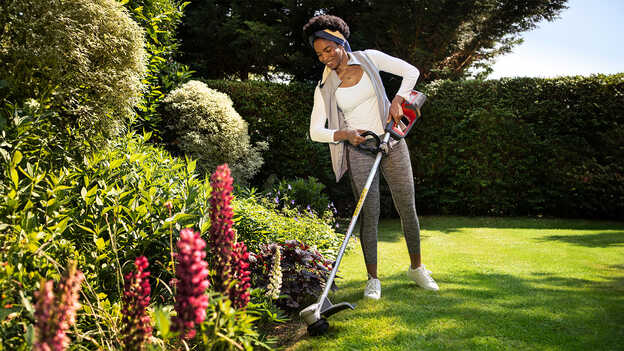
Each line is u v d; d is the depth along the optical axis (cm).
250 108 684
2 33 197
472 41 993
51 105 212
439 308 219
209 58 1130
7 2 192
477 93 689
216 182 141
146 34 413
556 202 662
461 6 846
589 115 641
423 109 711
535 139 660
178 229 197
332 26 241
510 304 220
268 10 1038
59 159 212
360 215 254
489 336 180
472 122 689
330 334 194
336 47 245
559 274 282
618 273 282
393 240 463
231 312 117
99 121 230
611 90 625
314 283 243
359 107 260
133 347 117
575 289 244
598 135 634
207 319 126
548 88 660
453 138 698
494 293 242
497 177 680
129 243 191
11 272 126
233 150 538
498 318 200
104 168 211
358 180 255
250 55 1031
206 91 549
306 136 710
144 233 191
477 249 389
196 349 159
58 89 208
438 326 194
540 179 670
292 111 709
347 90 258
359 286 274
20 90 204
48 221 157
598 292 237
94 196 190
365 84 255
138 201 208
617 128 614
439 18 845
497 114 671
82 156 222
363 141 246
